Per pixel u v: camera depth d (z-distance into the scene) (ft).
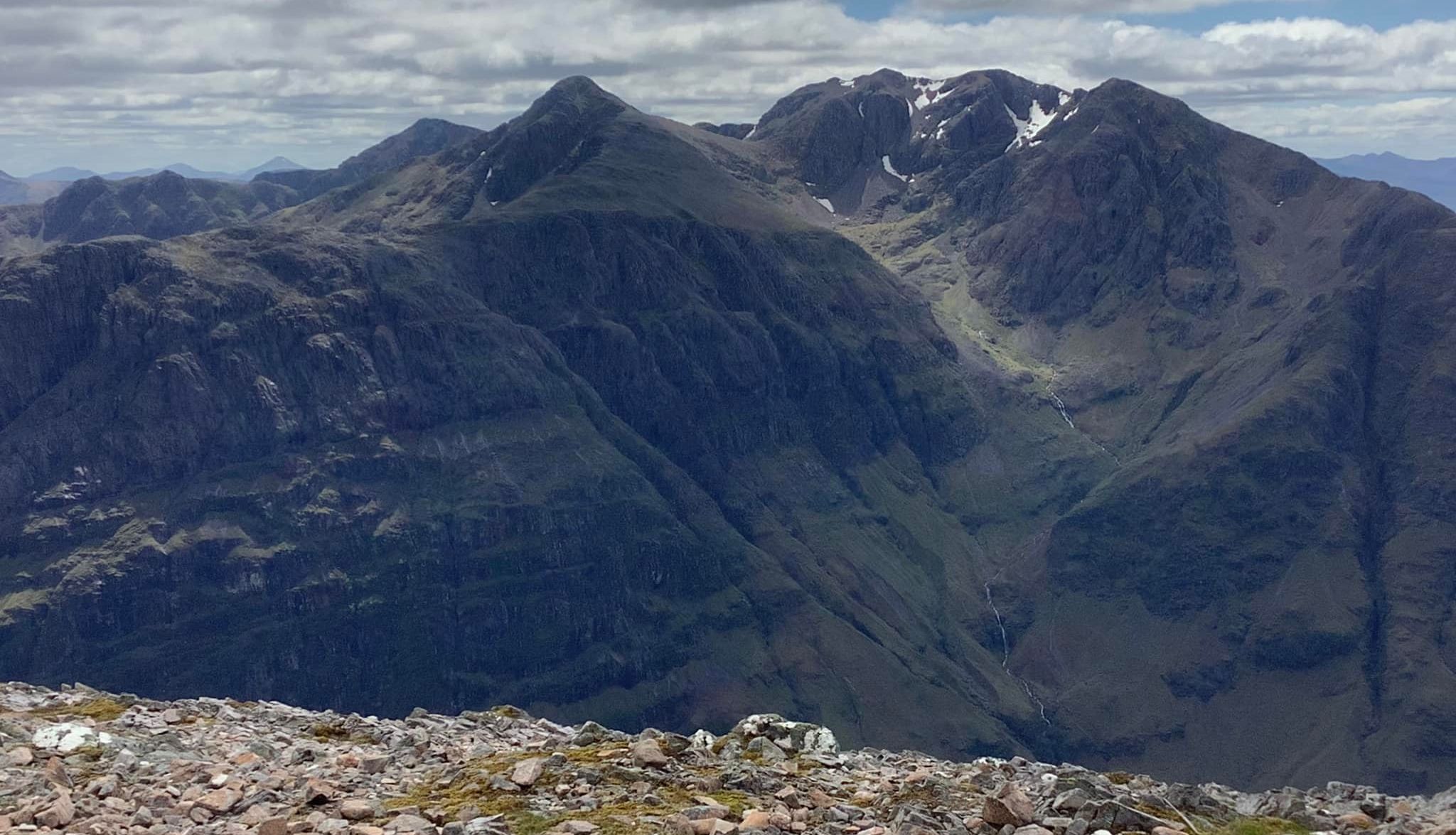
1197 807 97.04
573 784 98.02
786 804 95.04
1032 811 88.99
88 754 111.04
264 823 86.99
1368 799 104.27
